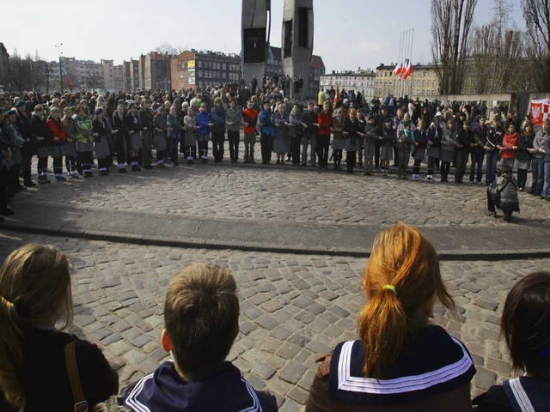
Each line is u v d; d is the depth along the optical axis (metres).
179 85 118.56
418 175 13.16
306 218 8.45
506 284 6.00
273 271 6.08
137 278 5.70
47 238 7.13
